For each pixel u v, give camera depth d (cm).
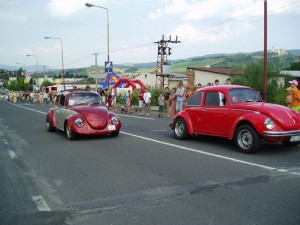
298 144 909
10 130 1455
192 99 995
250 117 788
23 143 1073
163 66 4850
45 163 764
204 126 936
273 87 2202
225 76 4284
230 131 845
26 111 2808
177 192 521
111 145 979
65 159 800
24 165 751
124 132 1261
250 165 683
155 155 814
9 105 4259
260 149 854
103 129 1077
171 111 1677
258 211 432
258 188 528
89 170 682
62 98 1234
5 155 878
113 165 718
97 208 464
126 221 416
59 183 595
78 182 597
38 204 489
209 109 914
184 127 1015
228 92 877
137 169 677
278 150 837
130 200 492
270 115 766
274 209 437
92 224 411
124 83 3756
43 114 2384
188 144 956
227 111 855
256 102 860
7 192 552
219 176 606
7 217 442
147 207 461
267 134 755
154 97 3122
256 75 2338
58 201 500
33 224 416
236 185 548
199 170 654
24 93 6234
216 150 856
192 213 434
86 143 1026
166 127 1425
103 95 2847
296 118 784
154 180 593
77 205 479
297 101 1056
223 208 447
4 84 15538
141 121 1725
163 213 438
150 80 6981
